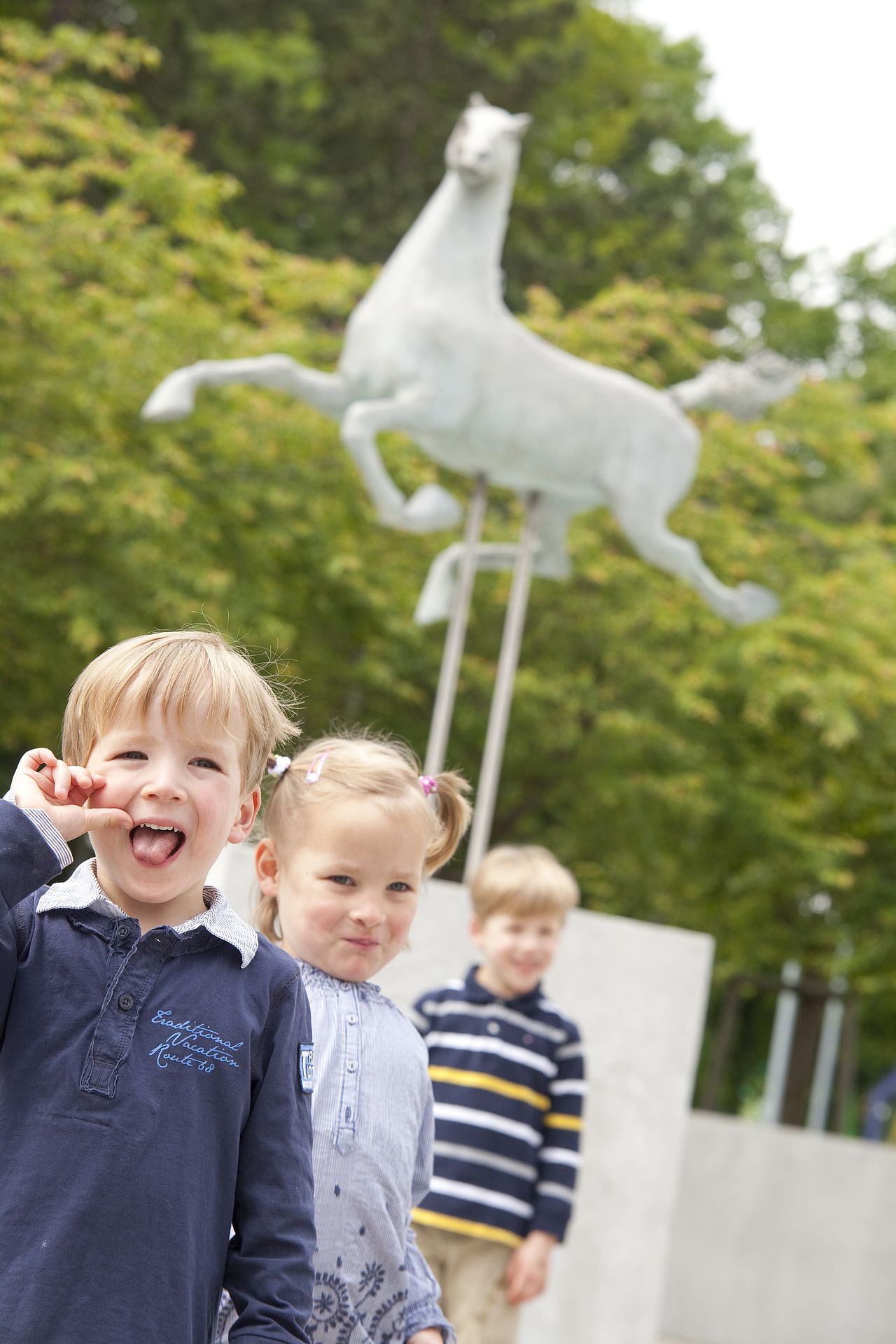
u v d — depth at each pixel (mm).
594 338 10891
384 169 15562
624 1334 4281
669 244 17156
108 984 1565
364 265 14883
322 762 2197
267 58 15055
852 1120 15539
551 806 12344
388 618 10406
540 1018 3422
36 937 1578
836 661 11141
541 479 5320
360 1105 2014
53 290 9492
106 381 9180
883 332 18453
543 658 11195
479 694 11195
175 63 14258
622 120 17828
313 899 2127
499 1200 3252
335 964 2127
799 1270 7512
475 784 11875
